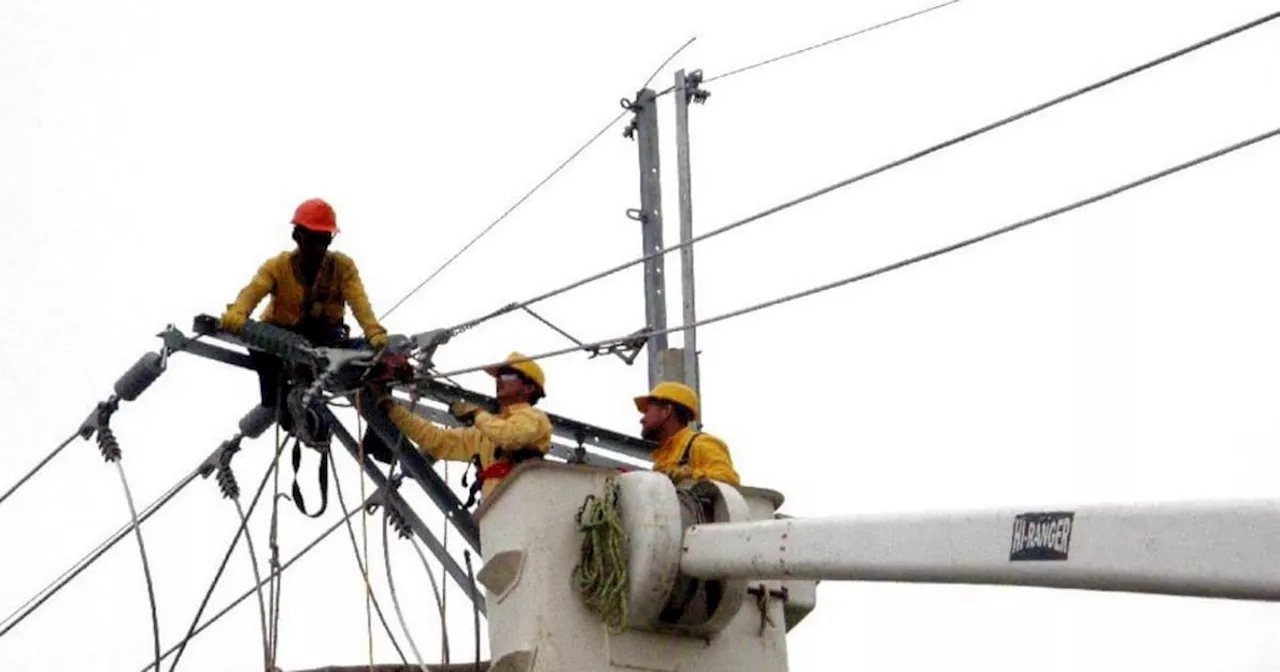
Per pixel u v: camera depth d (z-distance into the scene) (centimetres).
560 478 1270
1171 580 902
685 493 1259
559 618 1238
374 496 1470
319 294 1428
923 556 1035
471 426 1434
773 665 1296
